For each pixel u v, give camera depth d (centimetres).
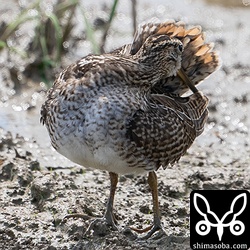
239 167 1570
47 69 1911
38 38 1962
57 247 1257
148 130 1209
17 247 1261
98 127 1188
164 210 1387
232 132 1728
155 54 1264
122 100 1203
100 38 2131
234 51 2112
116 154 1206
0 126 1692
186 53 1355
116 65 1230
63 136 1212
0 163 1516
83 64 1233
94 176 1502
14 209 1366
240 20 2314
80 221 1303
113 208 1362
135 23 1978
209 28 2248
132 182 1483
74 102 1200
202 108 1335
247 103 1856
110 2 2370
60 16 2025
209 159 1600
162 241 1267
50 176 1434
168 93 1329
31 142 1631
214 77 1964
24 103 1803
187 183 1480
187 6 2400
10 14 2211
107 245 1255
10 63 1936
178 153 1263
